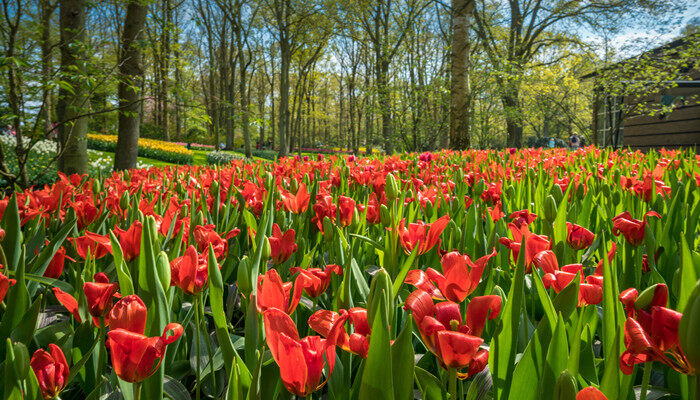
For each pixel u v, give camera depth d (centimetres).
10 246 125
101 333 82
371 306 67
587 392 51
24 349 67
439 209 197
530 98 1733
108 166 1163
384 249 126
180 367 106
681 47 1216
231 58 3288
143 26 709
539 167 307
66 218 162
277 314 63
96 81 473
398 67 1802
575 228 125
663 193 196
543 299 83
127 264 112
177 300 118
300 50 3300
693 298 42
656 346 52
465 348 61
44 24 503
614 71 1245
